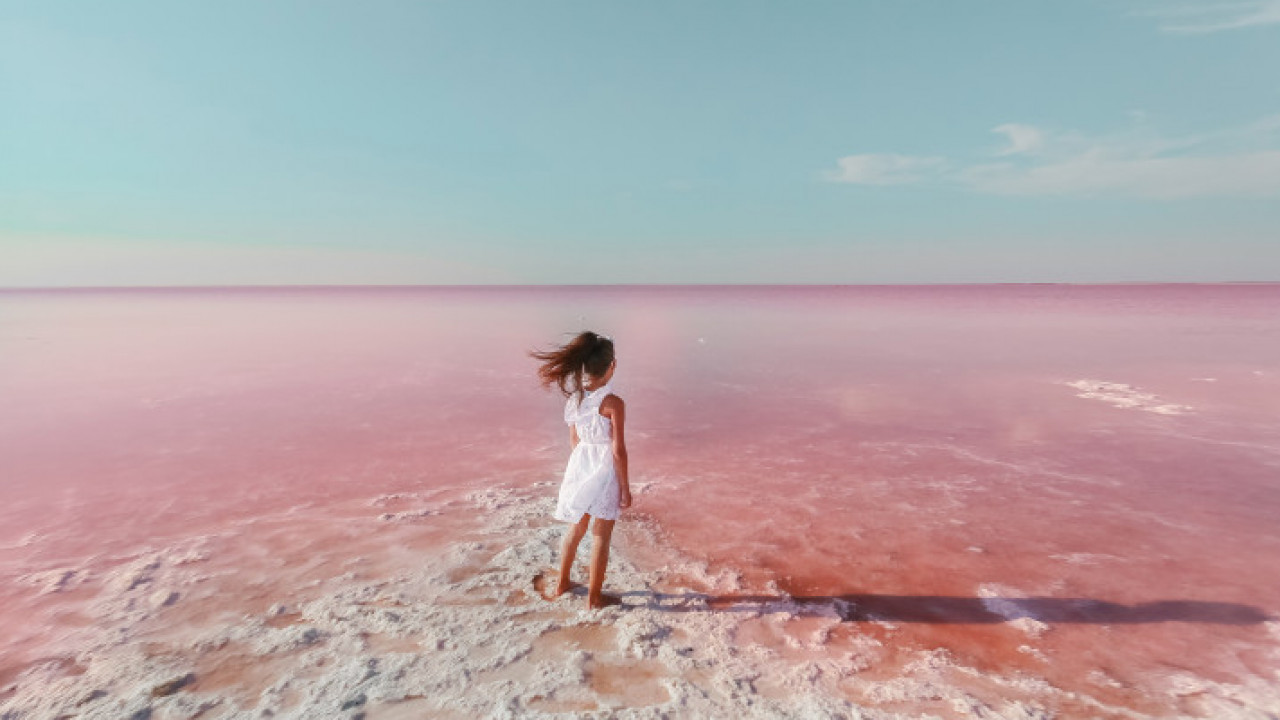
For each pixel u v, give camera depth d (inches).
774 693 104.4
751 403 382.9
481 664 112.0
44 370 538.6
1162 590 143.2
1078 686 106.9
